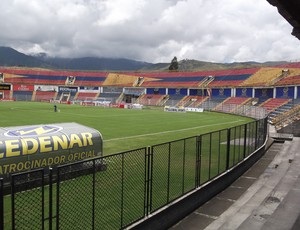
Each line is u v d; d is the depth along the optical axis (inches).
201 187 499.5
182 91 4040.4
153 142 1043.3
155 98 4097.0
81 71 5004.9
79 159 553.9
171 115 2346.2
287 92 2699.3
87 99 4424.2
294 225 345.7
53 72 4899.1
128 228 348.2
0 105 2856.8
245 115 2433.6
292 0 229.3
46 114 2031.3
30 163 489.1
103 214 379.6
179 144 812.0
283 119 1702.8
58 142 526.0
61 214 356.2
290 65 3189.0
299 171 662.5
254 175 694.5
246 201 514.6
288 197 444.8
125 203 416.5
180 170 566.9
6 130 524.1
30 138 500.1
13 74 4744.1
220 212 470.9
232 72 3804.1
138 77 4584.2
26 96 4389.8
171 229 410.6
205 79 3961.6
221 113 2797.7
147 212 382.0
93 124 1553.9
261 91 3137.3
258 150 847.1
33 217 348.5
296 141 1141.7
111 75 4768.7
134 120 1838.1
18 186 375.2
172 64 6806.1
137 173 485.1
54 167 518.0
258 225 371.9
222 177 578.6
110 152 848.9
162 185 495.8
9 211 399.5
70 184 392.8
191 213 466.3
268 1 231.1
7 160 463.2
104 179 434.0
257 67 3599.9
